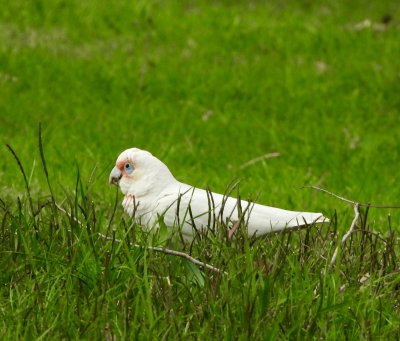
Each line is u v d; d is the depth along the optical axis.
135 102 19.67
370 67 21.80
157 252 7.66
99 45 23.20
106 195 12.43
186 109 19.20
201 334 6.32
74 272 7.32
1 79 20.19
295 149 16.95
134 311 6.72
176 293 7.07
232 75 21.47
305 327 6.58
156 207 8.85
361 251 8.14
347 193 14.24
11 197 11.88
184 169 15.22
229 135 17.88
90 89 20.27
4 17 24.58
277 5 28.27
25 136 16.95
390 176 15.48
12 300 6.93
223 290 6.88
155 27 24.92
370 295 7.20
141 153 9.22
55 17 24.95
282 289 6.96
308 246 7.97
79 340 6.18
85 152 15.88
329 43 23.64
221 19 25.91
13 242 7.73
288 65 22.25
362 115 19.33
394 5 28.30
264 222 8.48
